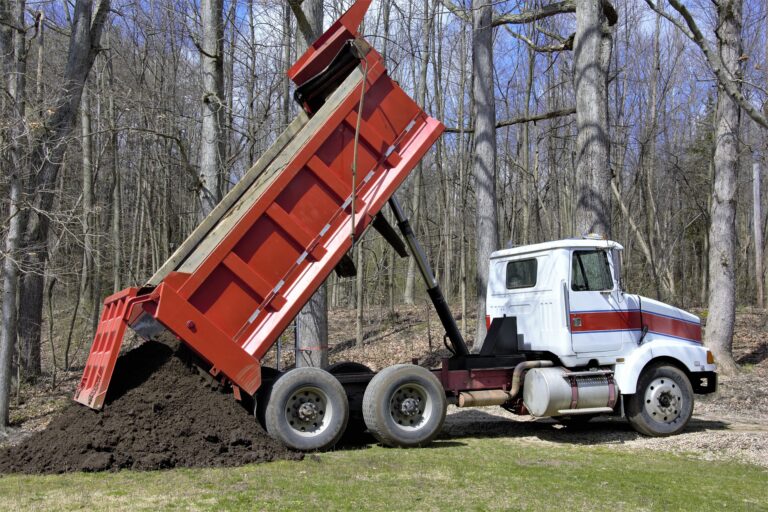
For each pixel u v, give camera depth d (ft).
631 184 110.42
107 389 23.62
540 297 31.12
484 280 54.19
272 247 25.61
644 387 30.86
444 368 29.76
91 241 45.34
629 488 20.52
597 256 31.01
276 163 26.30
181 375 25.21
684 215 121.29
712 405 41.14
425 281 31.48
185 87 67.92
